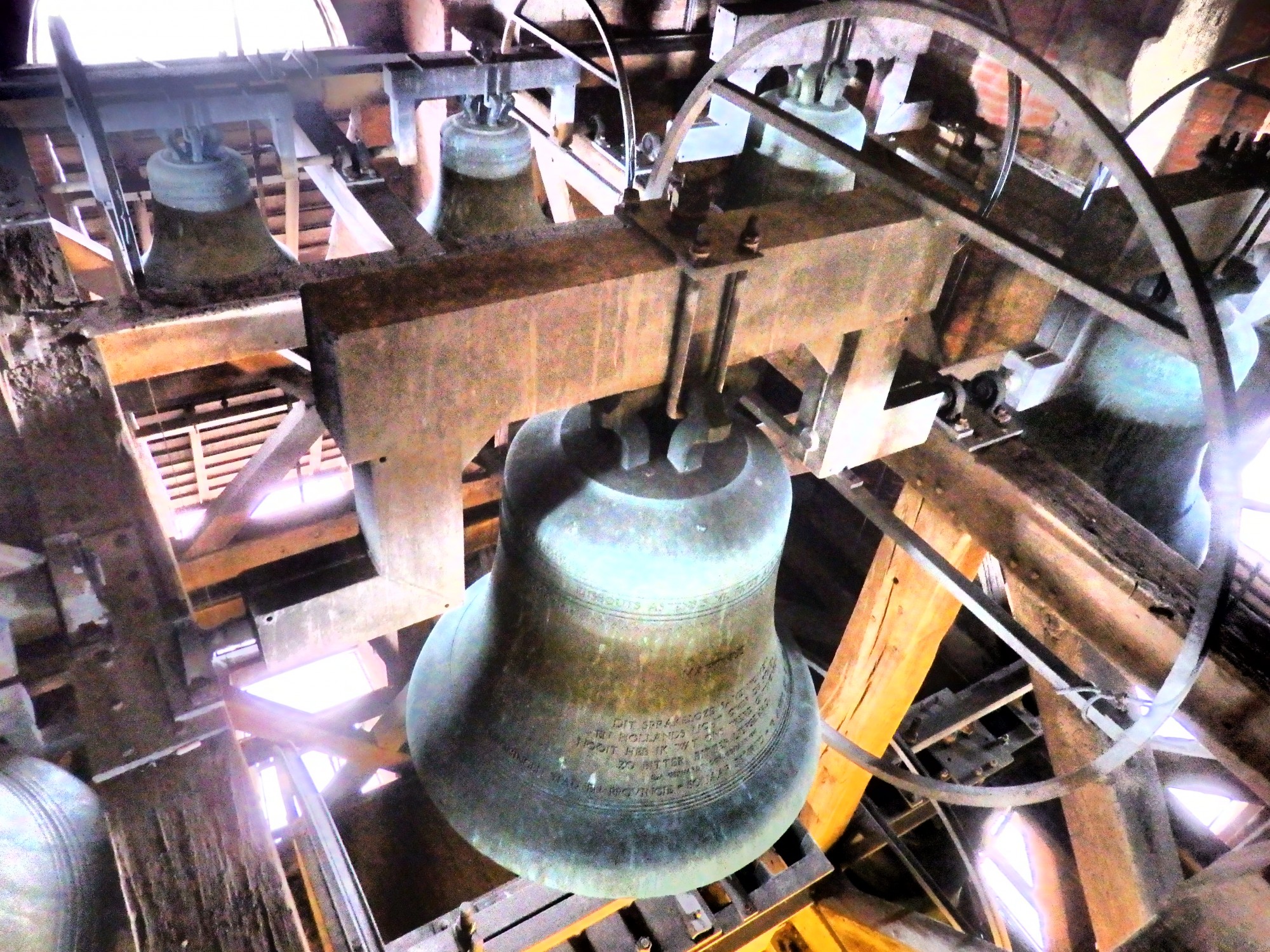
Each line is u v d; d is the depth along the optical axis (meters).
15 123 3.51
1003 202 3.83
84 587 1.53
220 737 1.46
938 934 4.42
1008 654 6.35
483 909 3.91
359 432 1.47
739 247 1.63
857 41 4.36
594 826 2.00
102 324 1.96
